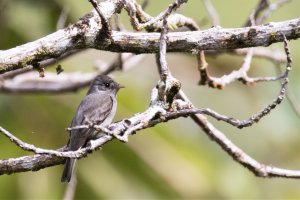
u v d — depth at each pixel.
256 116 7.58
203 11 13.48
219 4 13.75
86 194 13.50
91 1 7.54
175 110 7.80
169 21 9.51
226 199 15.14
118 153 13.75
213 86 10.66
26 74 13.00
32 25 14.15
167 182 14.08
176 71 16.19
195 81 16.17
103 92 11.27
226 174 15.49
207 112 7.62
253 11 10.88
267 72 15.78
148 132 14.10
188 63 16.28
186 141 15.03
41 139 13.28
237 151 10.44
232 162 15.73
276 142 16.34
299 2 14.60
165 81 7.68
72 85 13.00
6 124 13.22
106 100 10.99
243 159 10.39
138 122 7.58
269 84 16.28
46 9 14.10
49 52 7.78
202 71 10.58
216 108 15.98
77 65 14.84
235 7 13.82
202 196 14.52
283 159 16.28
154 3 12.73
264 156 16.22
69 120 13.50
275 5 11.72
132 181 13.82
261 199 16.14
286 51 7.66
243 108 16.06
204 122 10.44
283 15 14.65
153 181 14.01
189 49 8.18
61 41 7.80
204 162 14.94
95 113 10.70
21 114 13.38
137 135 13.98
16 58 7.70
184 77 16.19
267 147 16.27
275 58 12.73
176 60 16.25
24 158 8.02
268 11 11.68
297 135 16.41
